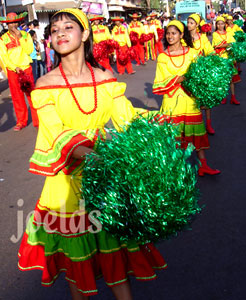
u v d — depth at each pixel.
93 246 2.40
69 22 2.38
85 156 2.14
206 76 4.39
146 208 1.97
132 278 3.23
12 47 7.52
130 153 2.02
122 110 2.55
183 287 3.09
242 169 5.26
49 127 2.29
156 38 18.20
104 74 2.54
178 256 3.47
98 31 12.70
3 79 14.45
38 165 2.33
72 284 2.45
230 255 3.45
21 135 7.52
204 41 6.11
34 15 22.94
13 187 5.11
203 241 3.67
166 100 4.90
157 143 2.07
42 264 2.56
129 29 16.44
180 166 2.04
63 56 2.43
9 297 3.09
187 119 4.87
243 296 2.96
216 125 7.32
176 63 4.79
